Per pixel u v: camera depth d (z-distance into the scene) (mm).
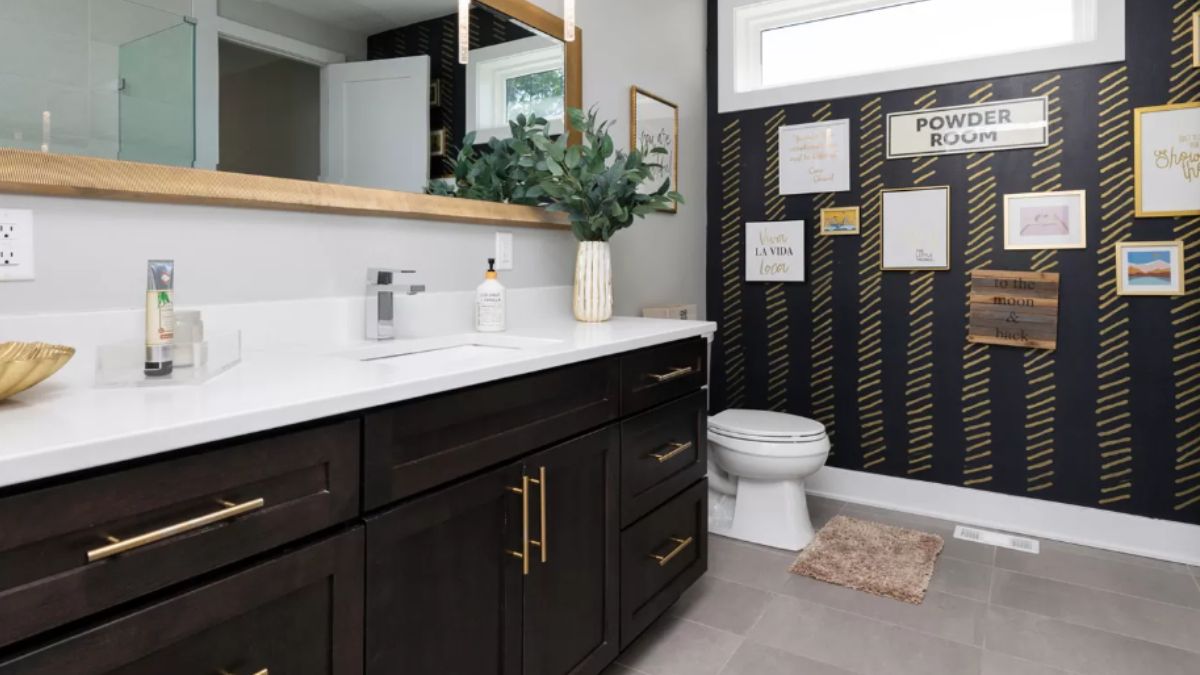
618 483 1656
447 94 1880
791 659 1833
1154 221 2484
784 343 3227
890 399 3002
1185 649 1866
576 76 2332
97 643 703
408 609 1084
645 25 2791
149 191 1220
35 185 1075
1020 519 2756
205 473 792
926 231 2879
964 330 2832
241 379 1057
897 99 2908
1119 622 2016
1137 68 2479
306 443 908
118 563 717
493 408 1247
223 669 824
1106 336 2578
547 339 1677
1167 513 2508
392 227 1721
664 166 2947
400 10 1749
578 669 1527
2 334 1064
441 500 1136
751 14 3234
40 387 974
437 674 1148
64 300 1138
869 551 2520
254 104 1436
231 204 1361
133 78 1239
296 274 1496
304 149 1529
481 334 1816
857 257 3035
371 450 1007
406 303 1753
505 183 2078
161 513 755
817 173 3096
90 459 680
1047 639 1923
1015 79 2686
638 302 2822
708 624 2020
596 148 2090
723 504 2809
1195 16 2379
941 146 2828
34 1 1110
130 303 1224
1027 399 2727
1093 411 2611
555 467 1429
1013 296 2725
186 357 1054
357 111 1647
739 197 3295
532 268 2211
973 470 2844
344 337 1601
